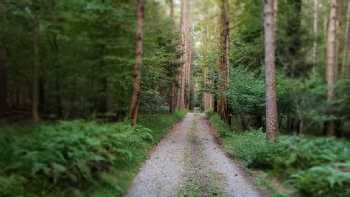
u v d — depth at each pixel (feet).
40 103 69.87
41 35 55.42
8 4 45.16
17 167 22.15
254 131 57.11
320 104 61.11
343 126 60.90
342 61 82.23
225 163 40.14
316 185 24.99
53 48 60.08
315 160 31.55
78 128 33.68
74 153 25.09
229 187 29.76
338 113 59.88
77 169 24.81
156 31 65.57
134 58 55.36
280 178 31.68
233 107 71.36
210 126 90.79
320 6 105.09
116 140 35.58
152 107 80.89
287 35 67.87
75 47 58.08
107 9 50.83
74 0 49.80
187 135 68.95
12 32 52.65
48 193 21.56
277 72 65.26
